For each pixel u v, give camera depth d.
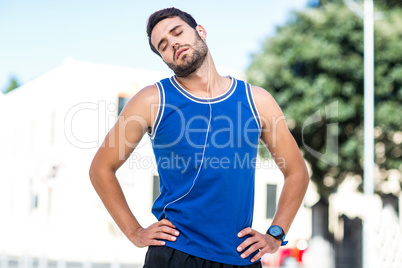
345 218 18.05
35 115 14.70
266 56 16.78
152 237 2.41
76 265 13.31
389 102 16.14
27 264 10.51
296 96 16.50
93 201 14.40
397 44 15.97
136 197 16.08
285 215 2.64
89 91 13.80
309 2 17.45
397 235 7.86
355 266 16.56
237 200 2.46
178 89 2.52
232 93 2.54
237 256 2.44
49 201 14.07
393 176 17.27
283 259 16.22
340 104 16.20
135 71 14.38
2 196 13.72
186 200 2.46
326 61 16.20
